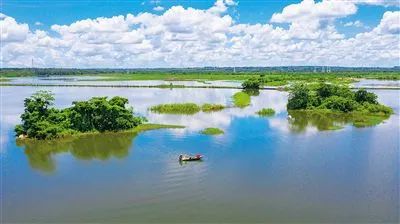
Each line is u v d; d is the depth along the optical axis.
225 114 102.44
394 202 43.88
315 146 67.50
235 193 46.69
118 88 189.50
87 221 40.03
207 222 39.47
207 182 50.25
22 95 151.50
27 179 52.56
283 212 41.59
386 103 123.88
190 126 84.81
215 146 67.56
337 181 50.25
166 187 48.78
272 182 50.03
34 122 75.31
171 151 64.75
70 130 77.25
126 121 81.25
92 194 46.91
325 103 110.44
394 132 78.75
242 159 59.88
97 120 79.81
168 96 147.38
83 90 176.62
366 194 46.12
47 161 60.91
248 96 140.38
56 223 39.62
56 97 142.50
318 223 39.03
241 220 39.81
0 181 51.88
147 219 40.31
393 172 53.53
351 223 38.97
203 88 189.38
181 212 41.75
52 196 46.50
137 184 49.91
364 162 58.09
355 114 103.25
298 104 110.81
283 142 70.44
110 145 69.62
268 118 96.50
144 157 61.75
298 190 47.44
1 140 74.19
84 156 63.22
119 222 39.72
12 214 41.72
